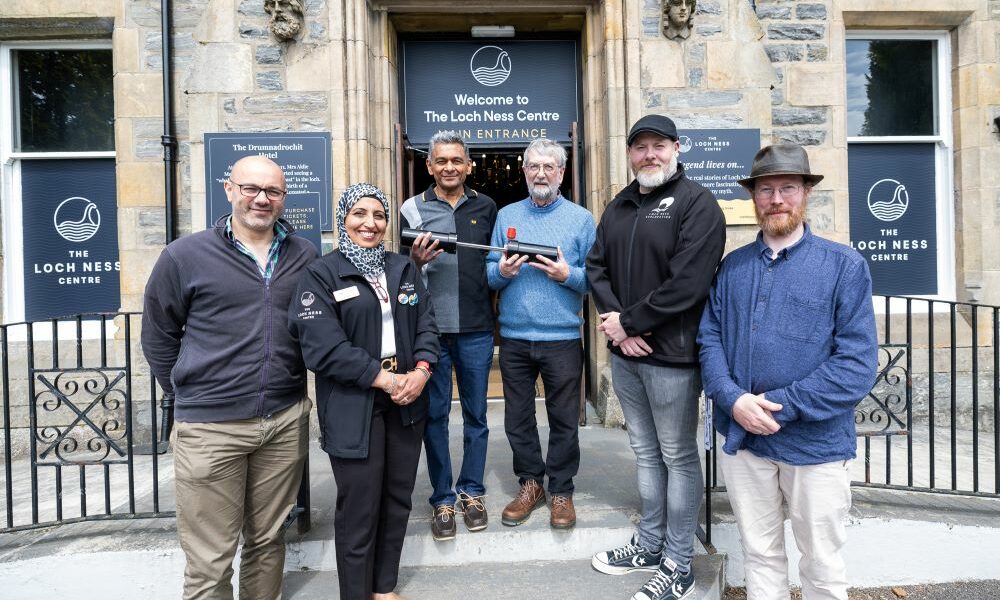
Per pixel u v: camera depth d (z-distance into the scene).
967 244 4.45
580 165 4.27
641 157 1.96
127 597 2.28
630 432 2.14
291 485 1.96
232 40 3.64
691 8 3.70
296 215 3.67
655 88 3.80
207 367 1.77
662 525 2.15
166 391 1.88
